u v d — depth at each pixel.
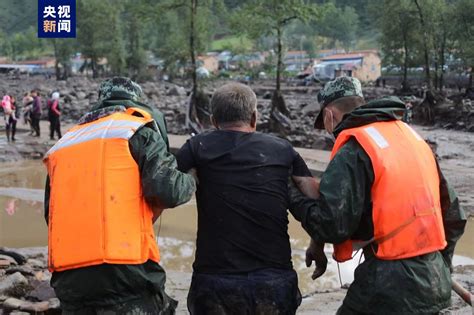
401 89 50.66
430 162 3.34
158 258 3.34
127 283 3.16
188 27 28.77
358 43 158.25
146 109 3.53
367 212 3.21
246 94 3.57
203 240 3.43
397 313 3.11
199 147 3.51
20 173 18.88
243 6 29.27
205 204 3.43
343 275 8.20
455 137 27.16
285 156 3.50
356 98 3.52
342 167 3.16
